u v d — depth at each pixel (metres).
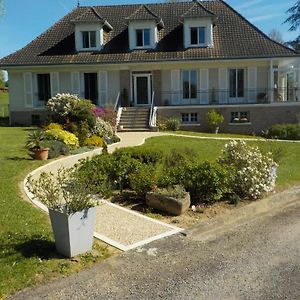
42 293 5.27
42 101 30.47
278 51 28.20
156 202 8.80
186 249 6.80
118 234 7.34
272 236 7.45
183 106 27.89
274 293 5.28
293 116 27.30
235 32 30.55
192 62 28.55
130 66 29.34
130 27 29.86
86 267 5.97
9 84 30.22
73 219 6.12
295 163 14.84
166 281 5.67
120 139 20.84
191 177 9.14
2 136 20.06
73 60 29.33
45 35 32.06
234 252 6.70
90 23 29.97
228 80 29.36
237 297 5.20
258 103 27.89
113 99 29.80
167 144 19.00
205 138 21.77
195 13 29.42
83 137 17.92
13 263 5.86
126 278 5.76
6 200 8.84
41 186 6.52
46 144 14.30
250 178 9.50
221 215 8.49
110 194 9.69
